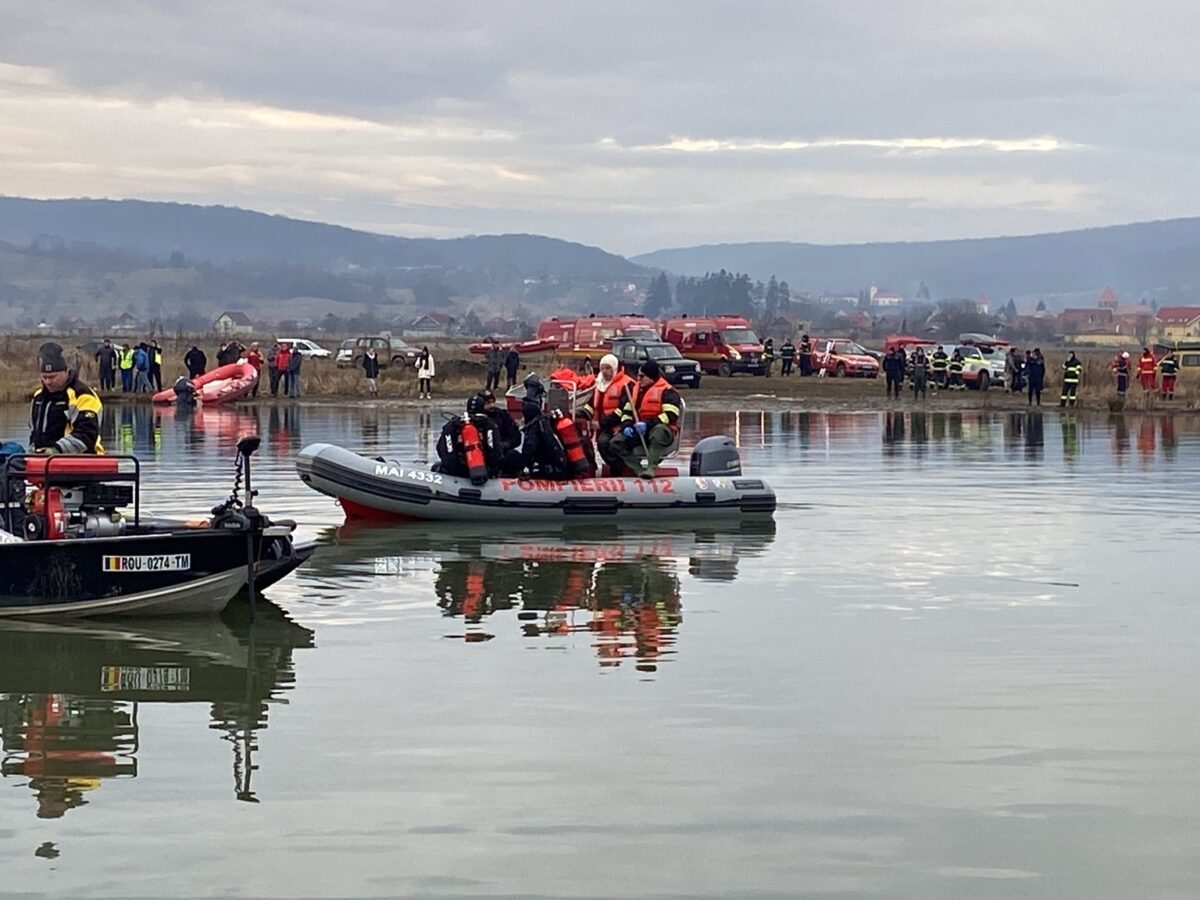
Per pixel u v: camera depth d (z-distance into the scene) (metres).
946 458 28.69
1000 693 10.41
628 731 9.47
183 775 8.63
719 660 11.38
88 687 10.62
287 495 21.56
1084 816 8.02
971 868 7.35
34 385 47.19
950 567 15.70
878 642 12.02
